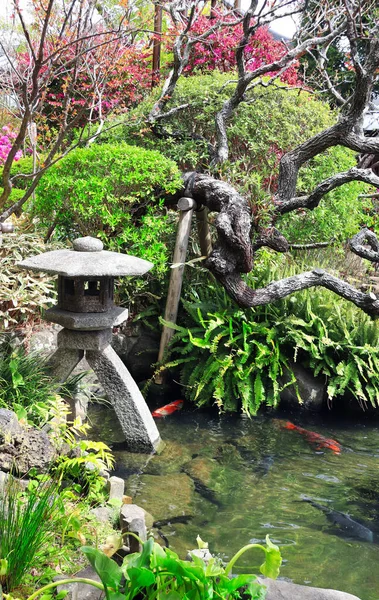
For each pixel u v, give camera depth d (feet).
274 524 11.94
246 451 15.72
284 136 24.48
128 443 15.06
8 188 14.11
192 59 30.22
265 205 19.29
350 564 10.66
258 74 21.48
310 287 20.47
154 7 24.27
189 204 19.51
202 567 6.99
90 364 14.75
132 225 20.74
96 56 18.88
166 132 23.82
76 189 19.06
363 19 23.11
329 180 19.17
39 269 13.29
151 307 20.97
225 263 18.11
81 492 10.98
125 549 9.09
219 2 29.84
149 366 20.86
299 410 19.42
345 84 35.86
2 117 22.72
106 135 24.45
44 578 8.05
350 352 19.31
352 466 15.14
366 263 28.73
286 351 19.97
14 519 8.09
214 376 19.16
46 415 12.18
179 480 13.56
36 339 17.46
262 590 7.07
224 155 22.43
